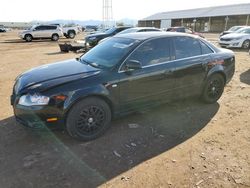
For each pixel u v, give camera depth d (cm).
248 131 406
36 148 349
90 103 357
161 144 364
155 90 423
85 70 383
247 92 616
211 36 3278
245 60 1127
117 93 379
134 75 390
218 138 382
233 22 4581
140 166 312
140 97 408
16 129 402
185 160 324
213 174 296
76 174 295
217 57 504
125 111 402
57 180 284
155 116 461
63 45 1522
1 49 1745
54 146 355
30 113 334
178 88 455
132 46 402
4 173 294
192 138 382
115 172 300
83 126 361
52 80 352
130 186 276
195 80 476
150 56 414
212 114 474
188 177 291
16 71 894
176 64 439
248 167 310
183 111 486
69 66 412
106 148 352
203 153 341
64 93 335
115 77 373
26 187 272
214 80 512
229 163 318
